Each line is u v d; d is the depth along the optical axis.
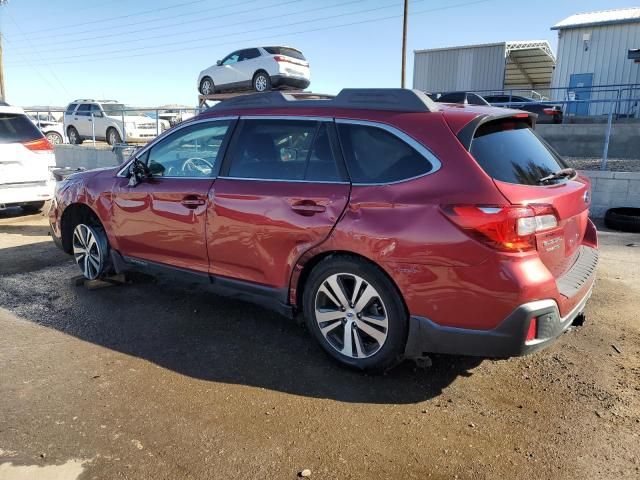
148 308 4.61
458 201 2.85
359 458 2.60
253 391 3.23
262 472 2.50
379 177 3.18
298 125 3.61
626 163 12.52
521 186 2.93
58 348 3.83
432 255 2.90
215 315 4.44
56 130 23.66
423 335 3.04
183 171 4.23
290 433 2.80
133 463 2.56
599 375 3.38
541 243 2.91
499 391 3.22
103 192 4.76
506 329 2.81
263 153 3.74
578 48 22.73
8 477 2.46
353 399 3.14
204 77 17.44
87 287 5.10
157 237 4.33
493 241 2.77
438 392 3.21
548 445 2.69
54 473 2.49
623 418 2.91
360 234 3.12
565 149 15.66
